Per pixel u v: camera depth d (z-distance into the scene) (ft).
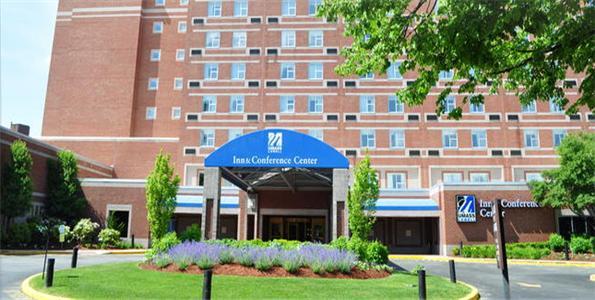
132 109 176.04
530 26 29.55
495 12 28.91
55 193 120.47
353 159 149.28
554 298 49.67
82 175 139.95
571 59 32.19
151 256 62.08
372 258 60.95
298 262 52.54
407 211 121.29
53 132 175.22
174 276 48.73
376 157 149.18
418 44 33.53
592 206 102.68
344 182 69.62
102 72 179.11
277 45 158.81
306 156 69.82
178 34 183.42
